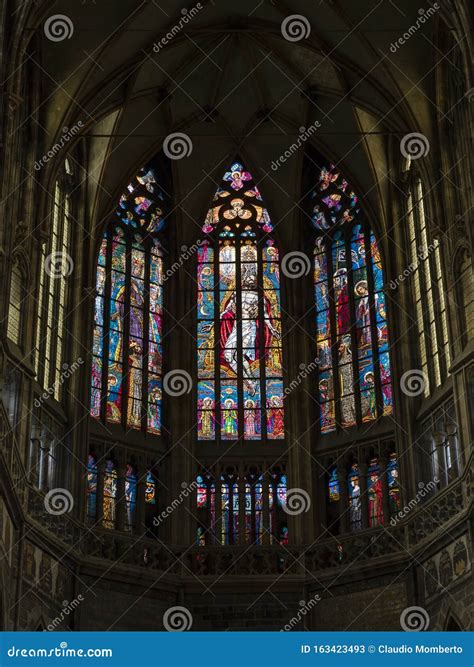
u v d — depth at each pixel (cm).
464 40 4159
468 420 4291
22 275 4441
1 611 3838
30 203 4544
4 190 4019
